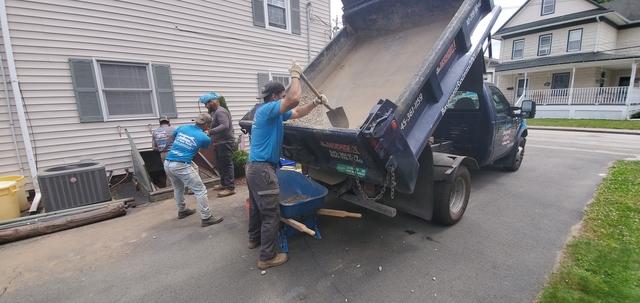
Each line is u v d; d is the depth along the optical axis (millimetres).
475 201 4402
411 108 2650
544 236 3244
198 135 3891
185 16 7066
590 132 12195
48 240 3678
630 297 2152
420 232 3480
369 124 2285
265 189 2762
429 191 3195
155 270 2912
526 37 19969
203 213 3902
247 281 2658
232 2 7867
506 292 2348
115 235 3760
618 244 2914
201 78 7500
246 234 3666
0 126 5113
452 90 3012
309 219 3307
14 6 5023
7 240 3609
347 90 3684
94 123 5973
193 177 3826
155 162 6781
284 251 3014
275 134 2789
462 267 2729
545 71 18891
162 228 3928
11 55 4961
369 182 3057
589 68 17266
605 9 16453
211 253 3207
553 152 8008
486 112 4488
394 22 3982
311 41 9867
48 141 5504
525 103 5219
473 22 3287
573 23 17672
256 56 8523
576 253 2809
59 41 5492
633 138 10383
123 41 6211
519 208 4078
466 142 4836
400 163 2516
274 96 2955
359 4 4125
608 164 6461
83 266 3043
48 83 5438
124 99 6348
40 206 4938
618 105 15305
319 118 3463
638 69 17422
